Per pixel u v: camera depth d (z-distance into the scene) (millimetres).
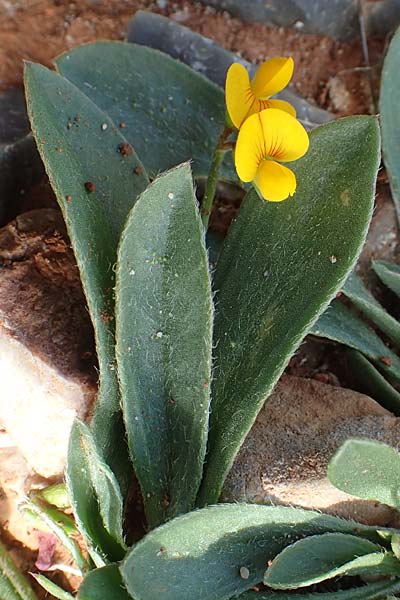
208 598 176
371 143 170
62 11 217
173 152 206
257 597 180
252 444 187
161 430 182
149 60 204
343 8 222
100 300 173
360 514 185
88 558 182
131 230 167
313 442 187
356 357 203
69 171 176
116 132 185
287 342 172
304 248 177
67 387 186
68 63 200
